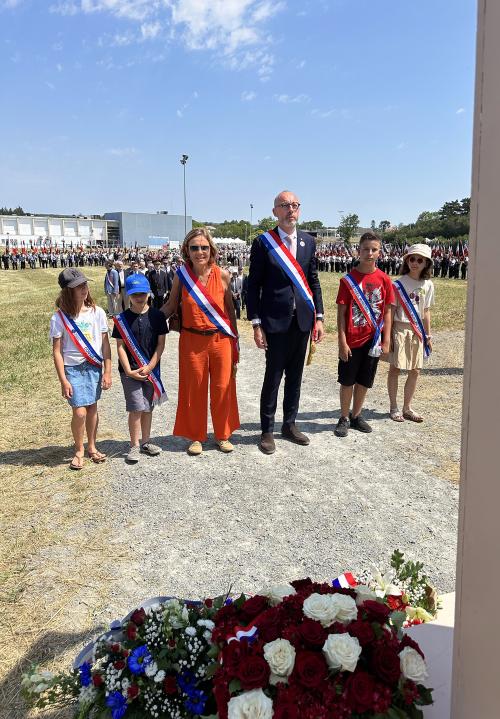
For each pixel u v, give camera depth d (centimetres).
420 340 484
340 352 458
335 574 276
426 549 298
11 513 342
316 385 667
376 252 448
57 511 345
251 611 159
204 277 417
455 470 398
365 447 444
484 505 108
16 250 4400
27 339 1069
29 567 285
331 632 138
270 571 279
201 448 435
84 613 249
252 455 432
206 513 340
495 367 101
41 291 2438
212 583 271
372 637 137
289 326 423
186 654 156
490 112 96
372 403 571
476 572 112
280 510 342
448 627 185
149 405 416
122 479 390
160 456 433
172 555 295
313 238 439
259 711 122
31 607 253
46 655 223
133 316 405
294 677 127
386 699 124
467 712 121
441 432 478
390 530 318
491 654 111
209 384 434
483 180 99
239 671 131
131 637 164
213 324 414
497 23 92
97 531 321
